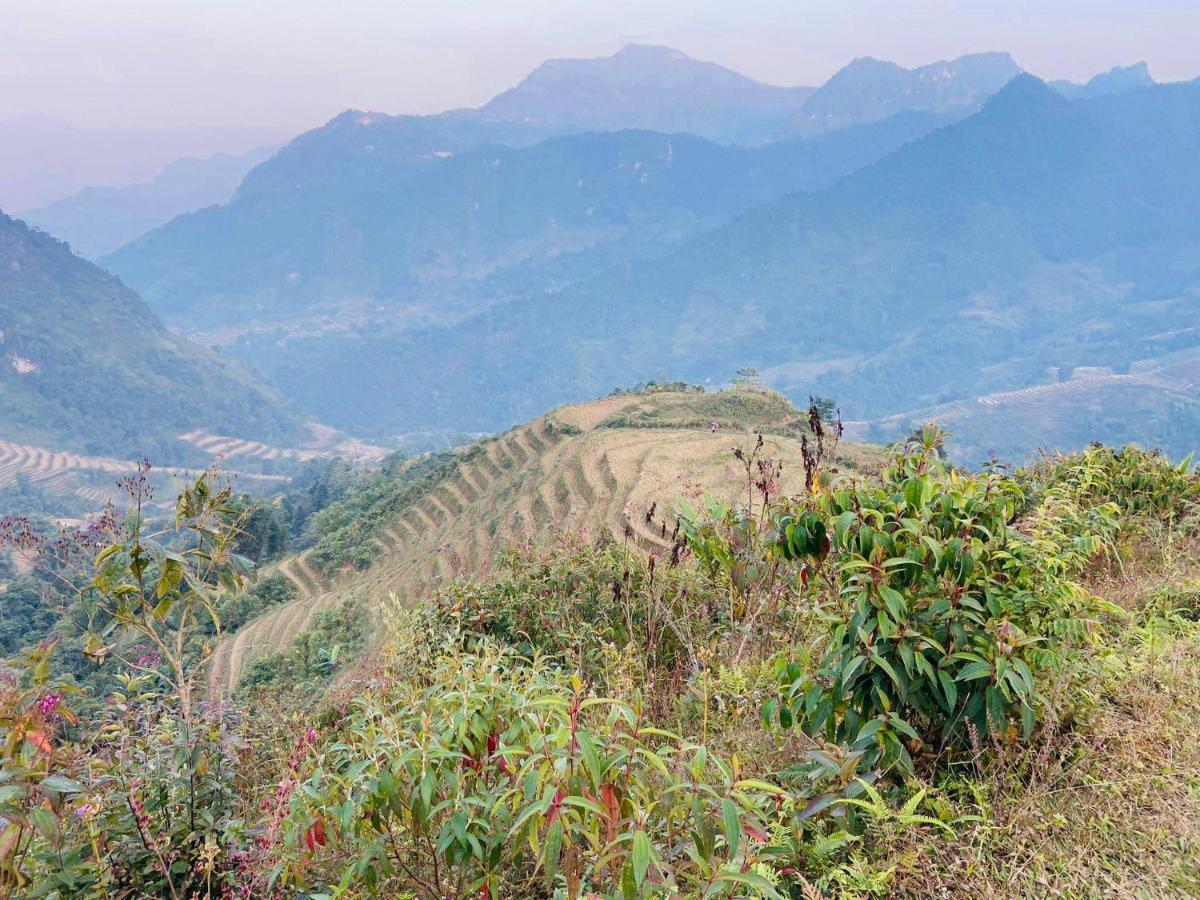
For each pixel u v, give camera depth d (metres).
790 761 4.48
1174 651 4.88
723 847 3.17
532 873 3.89
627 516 8.74
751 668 5.54
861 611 3.83
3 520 4.44
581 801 2.78
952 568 3.92
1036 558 4.16
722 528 5.94
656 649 6.71
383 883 3.86
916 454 4.73
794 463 31.38
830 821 3.79
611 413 86.44
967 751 4.08
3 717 3.46
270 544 93.75
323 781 4.01
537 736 3.12
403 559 70.75
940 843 3.50
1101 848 3.40
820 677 4.04
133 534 4.29
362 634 30.11
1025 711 3.78
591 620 7.48
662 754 3.22
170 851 4.25
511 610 7.66
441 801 3.50
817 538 4.48
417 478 101.19
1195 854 3.24
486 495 75.06
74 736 4.37
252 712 7.46
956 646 3.90
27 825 3.29
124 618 4.39
